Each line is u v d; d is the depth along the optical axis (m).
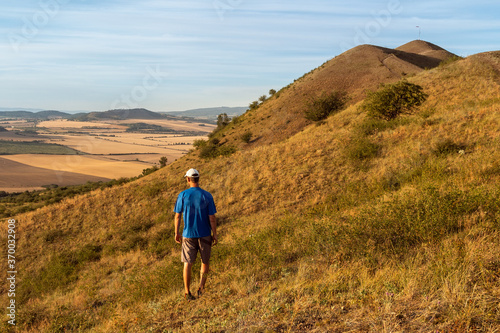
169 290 7.14
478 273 3.67
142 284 8.50
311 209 14.57
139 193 24.16
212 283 6.20
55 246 19.11
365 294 3.77
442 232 5.48
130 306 7.10
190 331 3.91
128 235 18.95
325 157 20.61
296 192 17.89
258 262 6.72
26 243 19.48
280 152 24.16
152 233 18.58
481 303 3.00
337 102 45.91
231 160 25.97
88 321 7.45
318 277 4.98
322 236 7.15
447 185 9.59
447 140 15.91
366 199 13.11
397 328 2.92
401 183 13.73
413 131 19.58
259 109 73.56
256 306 4.16
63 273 15.80
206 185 22.56
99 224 20.95
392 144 19.06
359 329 3.04
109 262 16.30
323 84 68.88
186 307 5.04
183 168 40.22
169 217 20.14
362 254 5.55
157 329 4.42
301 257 6.57
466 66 37.09
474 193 6.70
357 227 6.57
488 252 4.15
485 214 5.80
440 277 3.76
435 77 37.09
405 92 25.50
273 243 8.16
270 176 20.69
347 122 31.38
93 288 12.22
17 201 66.50
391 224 6.24
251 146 53.31
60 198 50.78
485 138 15.16
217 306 4.64
